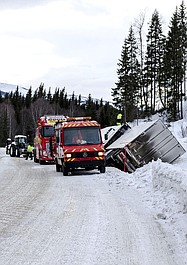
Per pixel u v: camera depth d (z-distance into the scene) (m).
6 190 16.09
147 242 7.98
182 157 23.22
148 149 22.02
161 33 61.09
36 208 11.88
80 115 126.19
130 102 61.84
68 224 9.63
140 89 62.12
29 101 131.50
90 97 118.31
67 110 128.75
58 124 23.72
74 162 21.42
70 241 8.12
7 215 10.90
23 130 110.81
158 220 9.84
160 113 60.81
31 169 27.19
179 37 57.44
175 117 55.56
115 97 63.53
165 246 7.70
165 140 22.02
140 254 7.22
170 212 10.29
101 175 20.52
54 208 11.79
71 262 6.79
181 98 56.72
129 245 7.79
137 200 12.77
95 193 14.50
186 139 31.34
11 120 113.06
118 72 63.44
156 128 22.03
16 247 7.76
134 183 16.78
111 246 7.73
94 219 10.10
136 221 9.78
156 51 61.16
